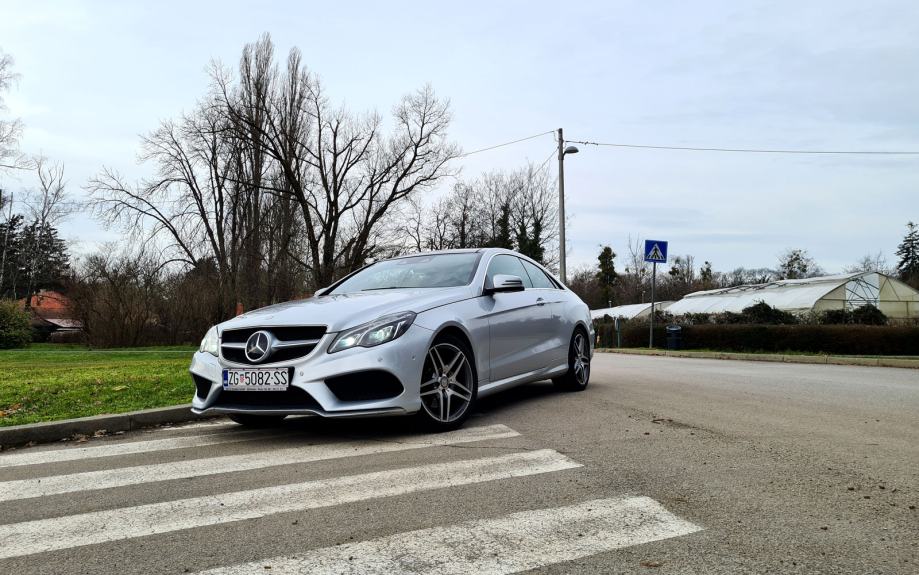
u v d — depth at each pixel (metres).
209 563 2.30
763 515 2.72
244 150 33.56
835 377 8.79
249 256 31.70
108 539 2.57
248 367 4.27
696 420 5.01
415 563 2.26
